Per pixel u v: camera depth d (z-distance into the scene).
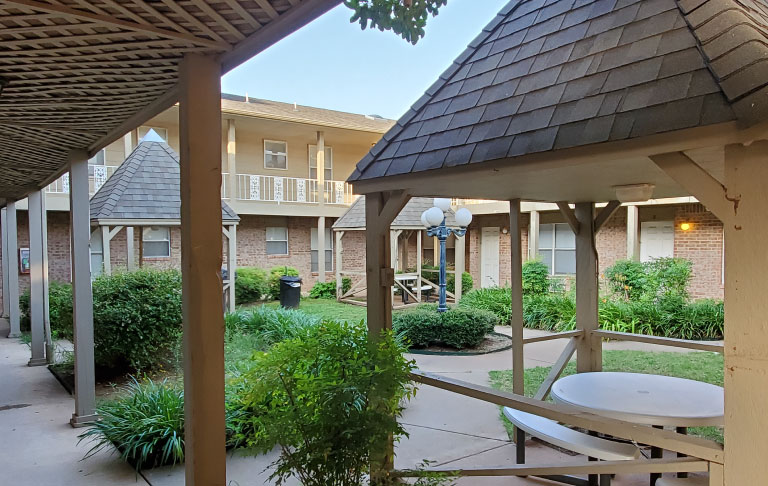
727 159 1.73
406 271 15.57
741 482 1.71
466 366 7.05
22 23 1.77
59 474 3.68
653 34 2.30
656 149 1.91
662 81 2.04
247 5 1.71
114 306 6.15
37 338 7.38
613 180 3.15
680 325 8.72
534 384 6.00
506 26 3.40
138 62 2.17
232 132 14.41
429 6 4.56
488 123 2.76
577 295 4.82
